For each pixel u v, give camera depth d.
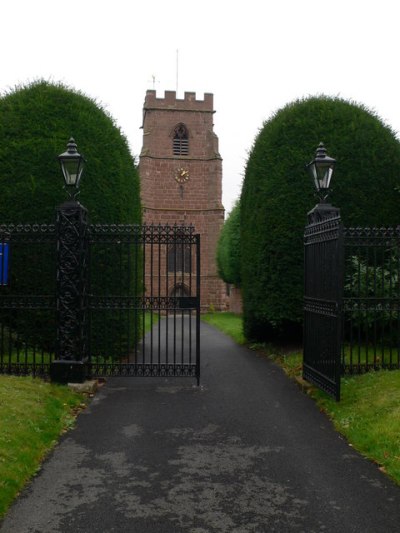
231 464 4.96
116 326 10.09
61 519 3.89
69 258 7.55
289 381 8.44
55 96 10.40
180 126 39.84
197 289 8.07
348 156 10.91
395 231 7.70
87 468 4.84
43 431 5.61
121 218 10.56
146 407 6.87
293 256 10.86
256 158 12.01
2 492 4.15
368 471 4.78
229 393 7.64
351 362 7.61
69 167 7.55
